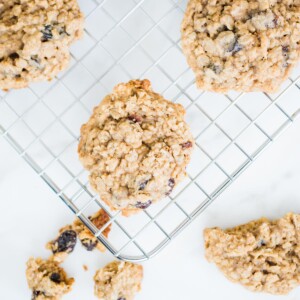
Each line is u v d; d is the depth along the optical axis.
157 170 0.35
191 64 0.36
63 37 0.36
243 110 0.42
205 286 0.44
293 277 0.41
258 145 0.42
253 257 0.41
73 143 0.42
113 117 0.35
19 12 0.35
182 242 0.43
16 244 0.43
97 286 0.42
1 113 0.42
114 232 0.43
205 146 0.42
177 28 0.41
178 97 0.39
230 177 0.38
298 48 0.35
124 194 0.35
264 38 0.34
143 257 0.38
